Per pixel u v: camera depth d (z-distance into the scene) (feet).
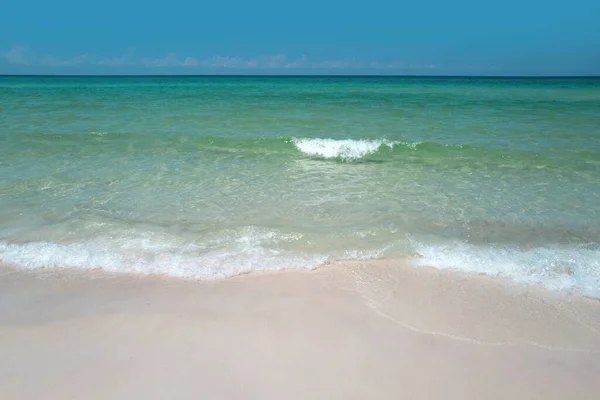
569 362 9.70
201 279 13.16
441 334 10.62
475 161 28.60
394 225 17.75
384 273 13.65
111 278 13.17
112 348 9.88
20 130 36.65
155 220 17.94
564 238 16.74
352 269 13.89
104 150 30.45
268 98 79.05
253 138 33.65
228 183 23.40
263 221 17.98
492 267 14.03
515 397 8.64
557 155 29.43
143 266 13.89
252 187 22.77
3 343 10.02
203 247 15.35
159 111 52.90
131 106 59.00
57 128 38.09
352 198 21.21
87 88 113.80
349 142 31.81
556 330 10.85
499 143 33.53
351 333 10.59
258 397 8.45
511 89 121.80
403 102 71.15
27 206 19.30
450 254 14.98
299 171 26.23
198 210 19.19
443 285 12.95
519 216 18.94
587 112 54.08
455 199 21.17
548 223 18.16
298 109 57.88
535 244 16.20
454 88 129.18
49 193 21.15
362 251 15.17
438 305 11.90
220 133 37.32
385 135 37.37
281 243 15.79
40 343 10.03
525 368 9.48
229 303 11.86
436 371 9.32
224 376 9.01
